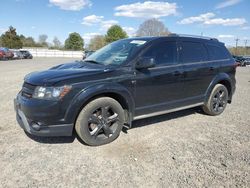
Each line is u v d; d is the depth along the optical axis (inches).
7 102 281.4
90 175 135.3
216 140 186.9
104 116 169.9
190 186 127.3
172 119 233.1
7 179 129.7
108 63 188.4
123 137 186.2
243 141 186.4
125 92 174.4
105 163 148.0
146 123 218.8
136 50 186.5
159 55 197.3
